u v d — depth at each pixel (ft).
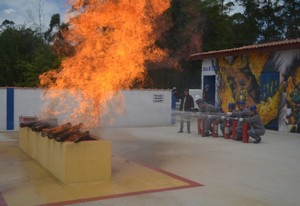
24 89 49.19
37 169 27.71
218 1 113.80
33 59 97.96
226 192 22.67
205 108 47.57
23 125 32.94
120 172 27.30
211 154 34.83
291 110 52.44
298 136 48.47
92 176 24.59
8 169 27.68
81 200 20.75
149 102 57.47
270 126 55.77
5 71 99.86
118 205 20.04
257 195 22.16
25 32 110.32
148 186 23.68
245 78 60.64
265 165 30.30
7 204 19.98
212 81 71.77
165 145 39.73
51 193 21.97
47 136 27.32
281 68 54.08
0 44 104.47
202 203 20.54
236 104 62.28
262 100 57.21
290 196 22.04
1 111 48.39
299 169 28.96
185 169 28.58
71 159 24.02
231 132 44.60
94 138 26.03
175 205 20.15
